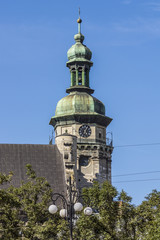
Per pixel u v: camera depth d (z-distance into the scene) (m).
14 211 96.00
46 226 95.19
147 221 100.88
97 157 147.00
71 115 148.00
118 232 101.56
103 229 99.44
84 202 102.44
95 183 103.81
